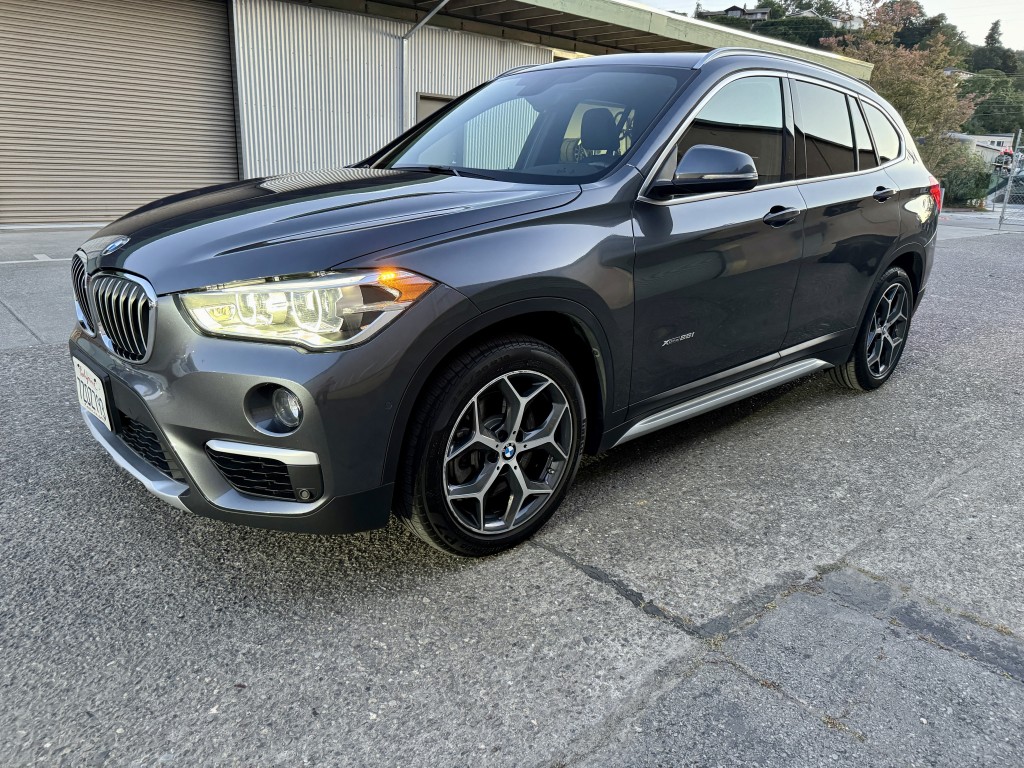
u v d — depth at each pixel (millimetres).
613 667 1920
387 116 13445
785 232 3080
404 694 1814
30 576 2234
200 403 1969
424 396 2104
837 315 3604
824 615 2156
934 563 2455
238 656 1929
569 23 14438
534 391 2334
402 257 2008
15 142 10281
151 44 10977
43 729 1672
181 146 11656
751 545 2539
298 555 2391
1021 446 3480
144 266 2066
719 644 2016
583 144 2777
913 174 4059
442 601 2180
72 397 3686
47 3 10023
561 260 2281
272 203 2400
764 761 1624
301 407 1916
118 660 1899
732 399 3141
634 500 2840
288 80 12109
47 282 6379
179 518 2586
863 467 3205
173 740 1655
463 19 13961
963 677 1905
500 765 1610
